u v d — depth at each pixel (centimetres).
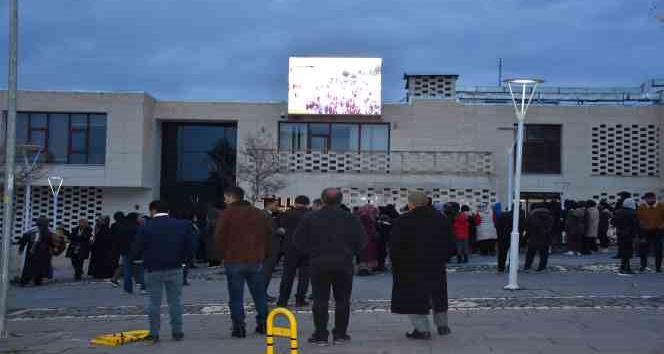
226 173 3466
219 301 1484
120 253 1709
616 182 3284
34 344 1021
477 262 2161
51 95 3244
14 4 1109
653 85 3453
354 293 1538
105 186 3253
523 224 1856
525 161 3319
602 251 2409
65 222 3319
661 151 3278
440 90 3347
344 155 3275
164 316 1319
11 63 1105
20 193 3297
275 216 1620
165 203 1008
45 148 3275
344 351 890
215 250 1014
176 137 3550
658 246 1783
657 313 1185
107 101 3241
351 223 949
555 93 3444
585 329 1030
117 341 995
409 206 980
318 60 3241
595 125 3303
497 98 3497
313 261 938
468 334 996
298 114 3247
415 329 963
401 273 946
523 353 862
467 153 3231
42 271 1920
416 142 3306
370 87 3231
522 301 1342
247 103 3338
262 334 1040
